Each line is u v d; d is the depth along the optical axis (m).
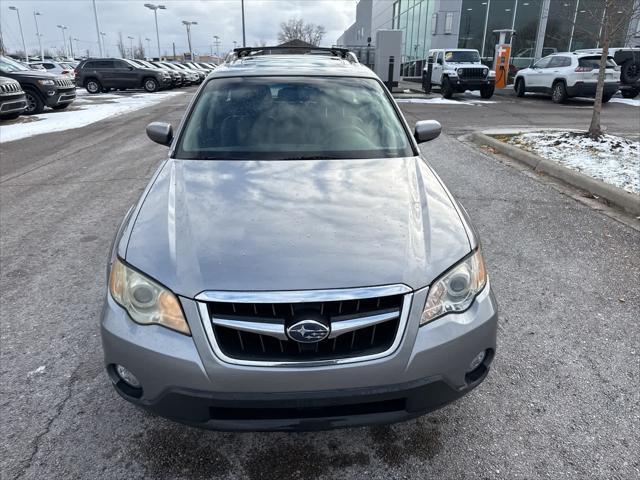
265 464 2.18
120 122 12.94
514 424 2.39
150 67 26.20
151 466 2.16
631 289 3.64
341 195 2.52
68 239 4.70
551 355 2.90
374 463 2.19
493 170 6.96
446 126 11.16
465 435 2.33
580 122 11.77
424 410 2.01
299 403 1.88
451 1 26.00
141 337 1.94
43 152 9.12
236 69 3.80
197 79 34.91
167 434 2.34
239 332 1.90
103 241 4.63
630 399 2.54
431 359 1.95
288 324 1.87
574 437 2.31
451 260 2.09
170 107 16.34
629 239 4.52
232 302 1.89
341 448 2.27
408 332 1.94
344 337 1.92
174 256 2.05
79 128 12.14
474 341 2.04
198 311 1.91
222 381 1.88
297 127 3.26
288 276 1.93
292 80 3.64
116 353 1.99
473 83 17.81
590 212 5.23
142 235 2.20
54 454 2.21
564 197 5.73
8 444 2.27
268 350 1.91
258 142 3.15
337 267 1.98
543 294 3.57
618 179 6.00
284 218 2.29
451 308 2.04
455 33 26.48
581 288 3.65
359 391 1.90
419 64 30.47
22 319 3.29
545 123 11.62
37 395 2.58
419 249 2.11
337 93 3.55
